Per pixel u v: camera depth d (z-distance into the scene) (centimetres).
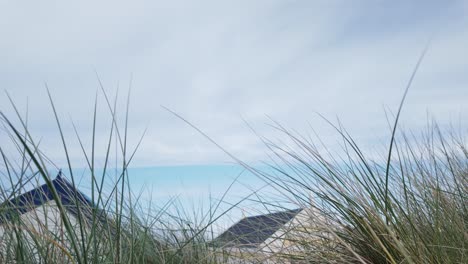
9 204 142
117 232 139
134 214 197
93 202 127
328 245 209
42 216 165
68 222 119
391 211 168
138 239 186
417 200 209
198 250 231
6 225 143
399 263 164
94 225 129
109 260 142
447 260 160
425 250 163
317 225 219
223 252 235
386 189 171
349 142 183
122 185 140
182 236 242
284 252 222
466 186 235
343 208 187
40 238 150
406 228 172
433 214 196
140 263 172
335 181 190
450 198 221
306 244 218
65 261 146
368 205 177
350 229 193
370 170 179
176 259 217
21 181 142
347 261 186
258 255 226
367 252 184
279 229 237
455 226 187
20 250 135
